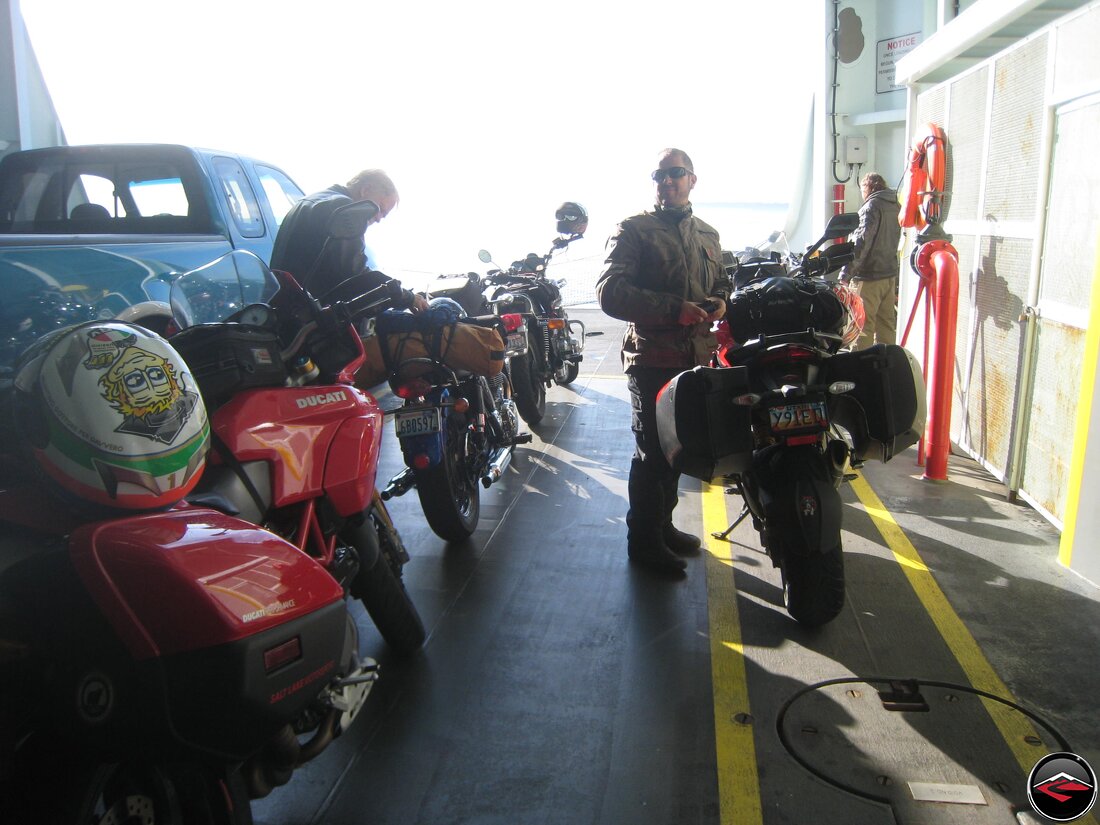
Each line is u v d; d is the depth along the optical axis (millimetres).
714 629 3402
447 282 5836
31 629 1569
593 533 4453
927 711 2809
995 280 5043
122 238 4457
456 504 4094
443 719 2850
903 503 4711
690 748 2658
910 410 3311
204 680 1563
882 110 9648
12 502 1813
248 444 2402
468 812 2410
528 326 6414
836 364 3375
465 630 3457
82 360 1746
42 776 1561
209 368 2436
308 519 2572
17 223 5926
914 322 6547
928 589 3674
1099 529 3611
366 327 3822
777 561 3389
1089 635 3250
